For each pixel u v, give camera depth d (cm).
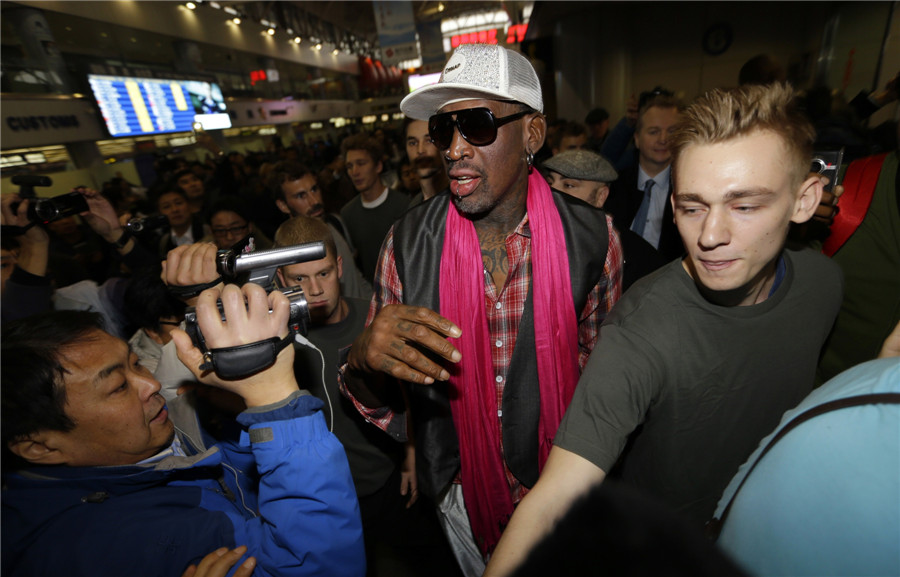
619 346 85
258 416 82
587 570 24
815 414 43
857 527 36
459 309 119
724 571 22
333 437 88
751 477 47
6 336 81
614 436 78
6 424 78
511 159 107
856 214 132
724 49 1087
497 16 776
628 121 319
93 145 992
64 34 922
